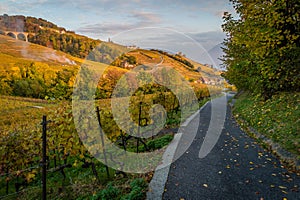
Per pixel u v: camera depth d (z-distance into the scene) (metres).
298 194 3.83
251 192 3.92
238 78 17.17
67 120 4.45
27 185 4.57
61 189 4.26
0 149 4.19
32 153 4.74
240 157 5.75
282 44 7.80
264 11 7.30
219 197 3.77
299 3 6.99
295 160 5.10
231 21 10.20
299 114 7.09
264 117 8.99
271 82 9.93
